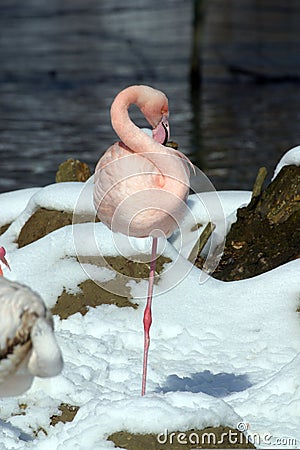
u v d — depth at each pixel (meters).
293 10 79.94
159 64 53.69
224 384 9.80
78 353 10.23
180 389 9.59
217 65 53.47
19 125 35.69
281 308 11.08
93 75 49.38
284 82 47.62
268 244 12.87
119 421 7.94
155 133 9.92
